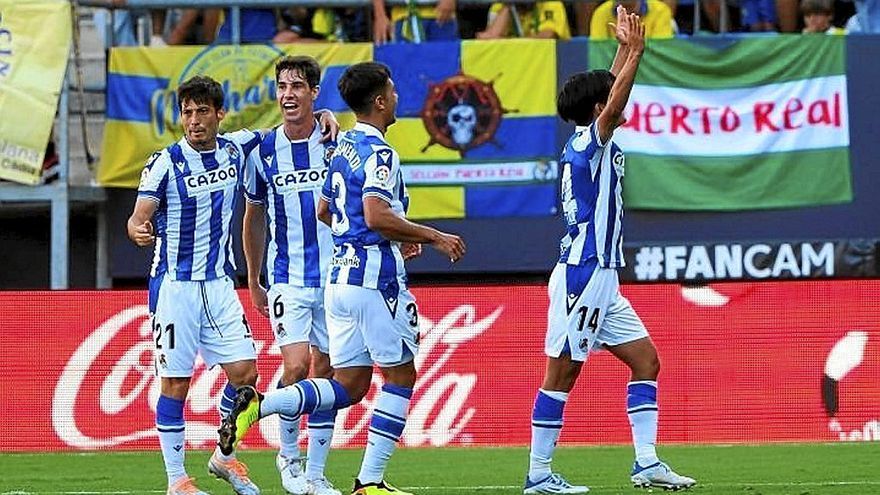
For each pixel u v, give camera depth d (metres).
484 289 41.00
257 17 46.94
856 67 44.56
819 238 44.56
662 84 44.75
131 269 45.66
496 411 40.78
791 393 40.53
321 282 29.88
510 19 46.81
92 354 41.09
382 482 26.11
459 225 45.09
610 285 27.95
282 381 30.14
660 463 27.91
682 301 40.88
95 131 49.47
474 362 40.94
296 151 29.78
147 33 48.38
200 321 27.77
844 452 37.06
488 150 44.88
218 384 40.56
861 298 40.53
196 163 27.41
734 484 29.91
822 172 44.59
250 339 28.17
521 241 44.91
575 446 40.16
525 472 33.41
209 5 45.12
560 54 44.75
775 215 44.66
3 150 43.56
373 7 45.56
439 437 40.81
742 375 40.69
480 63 44.84
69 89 47.91
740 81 44.62
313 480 28.58
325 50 44.91
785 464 34.16
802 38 44.56
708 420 40.66
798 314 40.59
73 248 48.84
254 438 40.81
